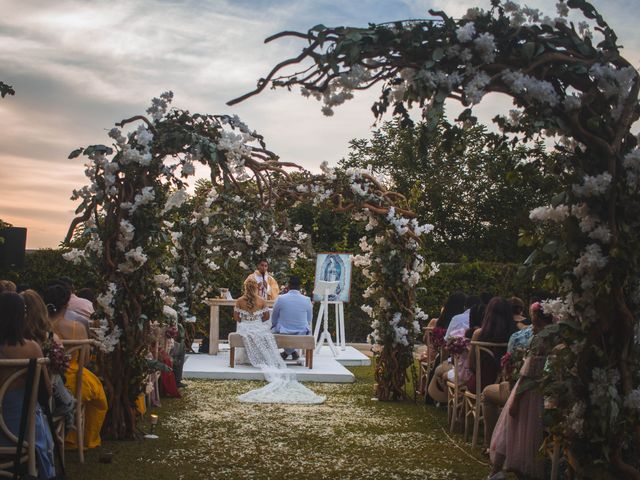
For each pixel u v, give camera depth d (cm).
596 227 397
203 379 1055
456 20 396
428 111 382
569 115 394
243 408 821
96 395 585
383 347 905
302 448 624
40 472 436
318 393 954
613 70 394
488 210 2130
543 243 418
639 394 394
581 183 399
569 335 405
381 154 2194
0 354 429
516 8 395
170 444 625
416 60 392
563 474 519
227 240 1344
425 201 2150
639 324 408
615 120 403
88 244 632
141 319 632
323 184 873
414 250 914
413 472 550
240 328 1106
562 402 414
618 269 392
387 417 782
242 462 570
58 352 440
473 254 2116
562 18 400
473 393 664
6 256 845
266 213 1259
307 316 1162
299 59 393
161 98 620
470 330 726
